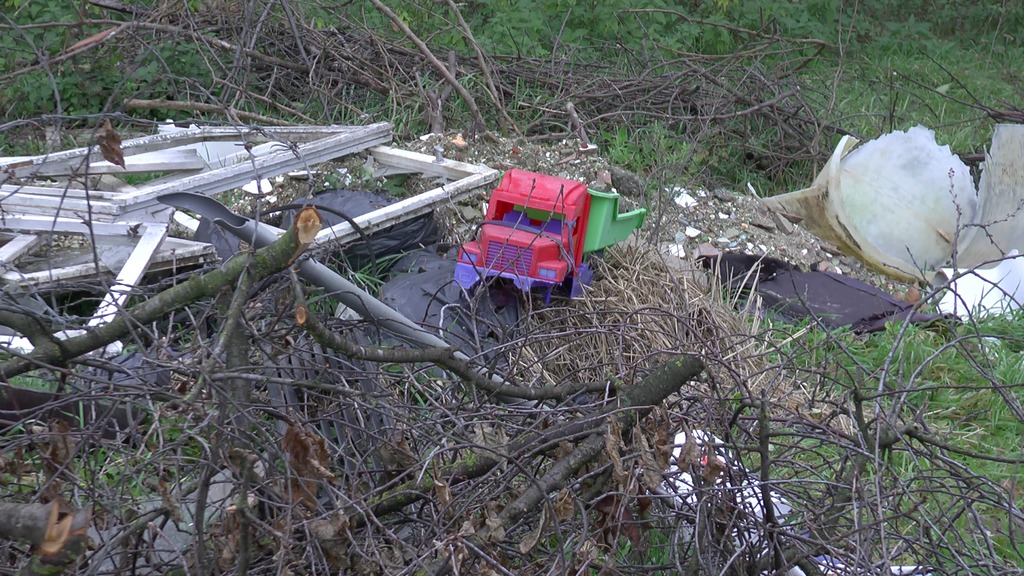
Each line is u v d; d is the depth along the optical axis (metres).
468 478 2.48
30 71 5.37
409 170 5.11
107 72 5.95
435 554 2.31
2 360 2.97
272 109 6.44
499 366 3.47
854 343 4.36
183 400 1.95
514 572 2.31
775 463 2.80
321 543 2.16
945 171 5.89
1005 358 4.32
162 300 2.16
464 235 4.68
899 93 8.40
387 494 2.44
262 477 2.45
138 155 4.88
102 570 2.42
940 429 3.82
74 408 2.79
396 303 3.94
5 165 4.31
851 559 2.40
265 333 2.57
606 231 4.19
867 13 10.54
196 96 6.23
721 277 4.95
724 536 2.53
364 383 3.03
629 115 6.68
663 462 2.30
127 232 3.96
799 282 5.03
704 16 9.14
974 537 2.71
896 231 5.77
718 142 6.62
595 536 2.46
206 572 2.15
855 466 2.60
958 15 11.09
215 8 6.72
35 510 1.61
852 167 5.95
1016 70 9.89
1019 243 5.79
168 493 2.11
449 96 6.46
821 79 8.27
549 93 6.93
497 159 5.44
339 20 7.20
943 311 4.79
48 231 3.91
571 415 2.77
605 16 8.28
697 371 2.45
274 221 4.78
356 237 4.32
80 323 3.00
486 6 8.34
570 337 3.82
